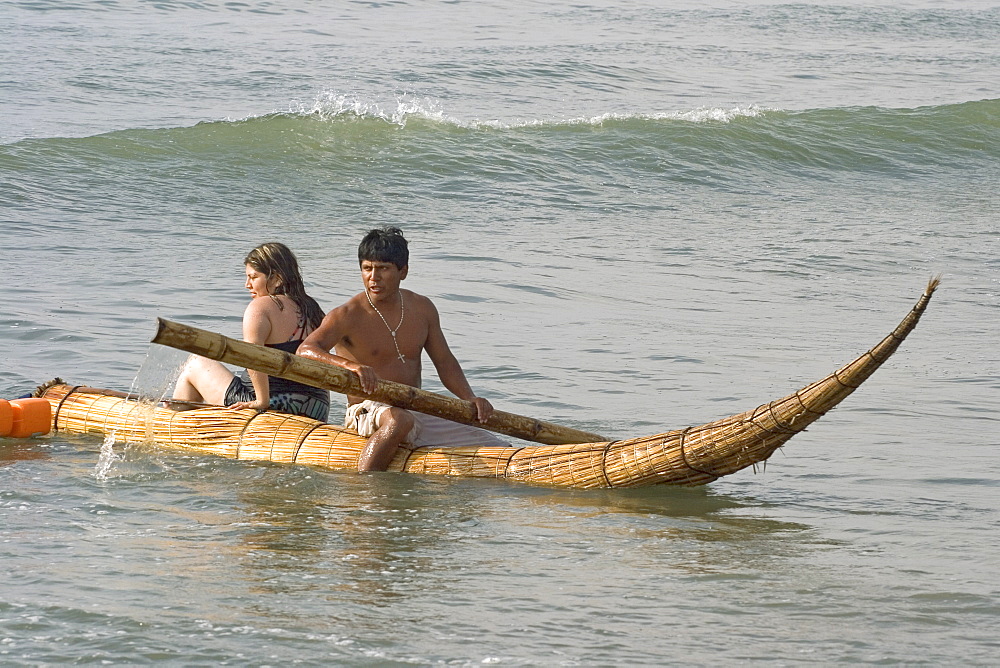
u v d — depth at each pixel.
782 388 33.12
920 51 136.88
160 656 15.12
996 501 23.39
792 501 23.16
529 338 37.94
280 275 26.23
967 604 17.61
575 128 80.50
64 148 65.75
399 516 21.41
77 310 38.28
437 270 48.03
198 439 25.69
